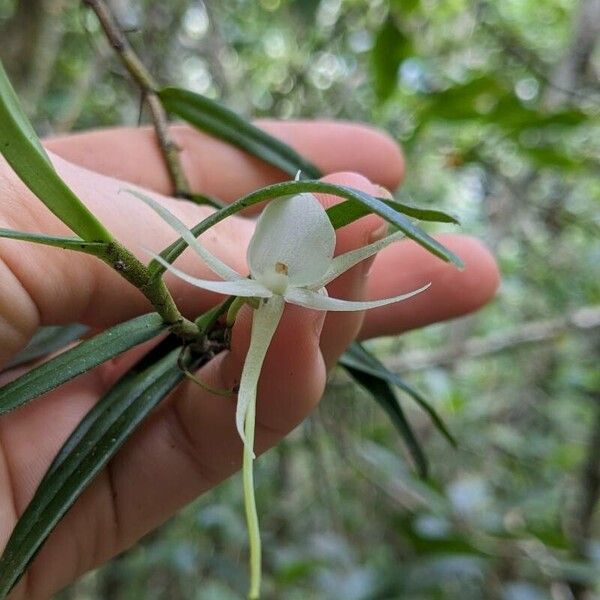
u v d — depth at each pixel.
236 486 0.39
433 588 0.31
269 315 0.10
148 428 0.16
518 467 0.49
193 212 0.16
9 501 0.15
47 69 0.35
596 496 0.37
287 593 0.40
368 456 0.32
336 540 0.34
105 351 0.11
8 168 0.13
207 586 0.42
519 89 0.43
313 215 0.10
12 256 0.13
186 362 0.13
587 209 0.50
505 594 0.32
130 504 0.17
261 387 0.14
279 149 0.21
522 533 0.32
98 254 0.10
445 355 0.36
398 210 0.10
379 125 0.35
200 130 0.21
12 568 0.11
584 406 0.55
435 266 0.20
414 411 0.47
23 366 0.17
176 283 0.16
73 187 0.14
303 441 0.38
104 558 0.17
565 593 0.35
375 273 0.20
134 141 0.21
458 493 0.33
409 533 0.31
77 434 0.12
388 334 0.21
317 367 0.13
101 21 0.20
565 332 0.41
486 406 0.54
